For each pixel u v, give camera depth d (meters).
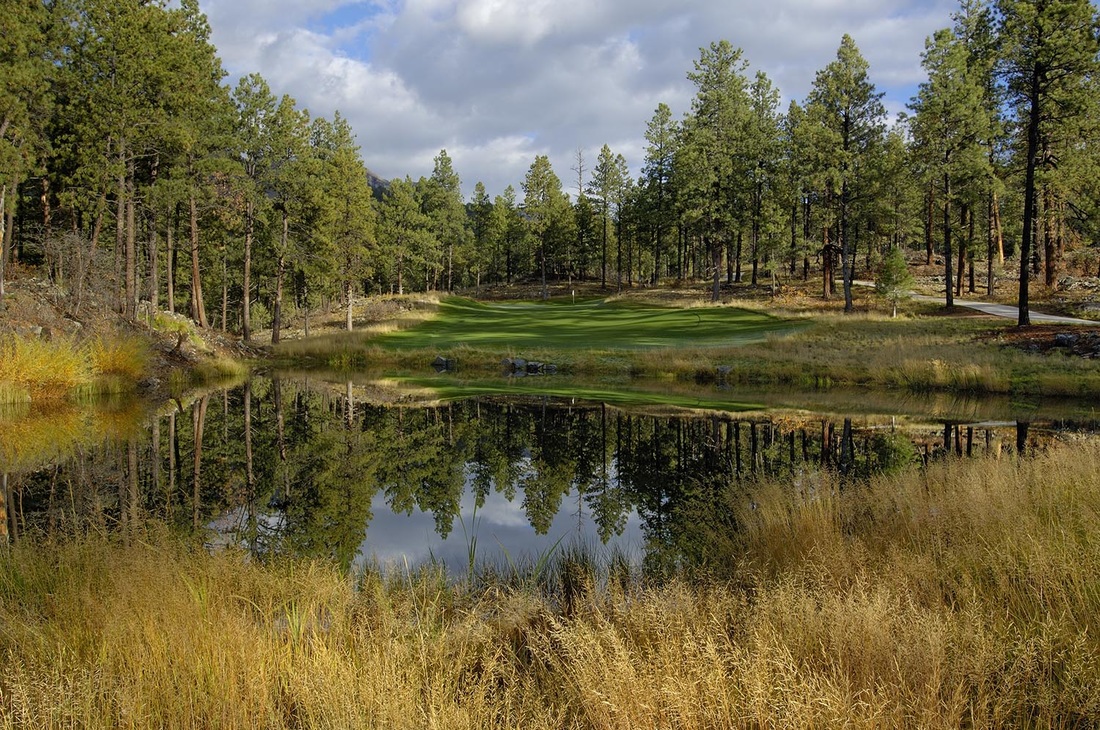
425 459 12.81
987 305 35.59
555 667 3.91
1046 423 15.48
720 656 3.53
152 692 3.40
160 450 12.99
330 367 34.06
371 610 4.92
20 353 18.22
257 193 37.38
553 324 46.44
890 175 40.66
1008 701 3.11
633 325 42.91
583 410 19.28
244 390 24.05
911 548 5.61
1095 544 4.65
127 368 21.83
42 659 3.73
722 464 11.67
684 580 5.49
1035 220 37.53
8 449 12.55
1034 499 6.26
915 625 3.65
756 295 47.78
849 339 30.59
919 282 45.59
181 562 5.34
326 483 10.75
